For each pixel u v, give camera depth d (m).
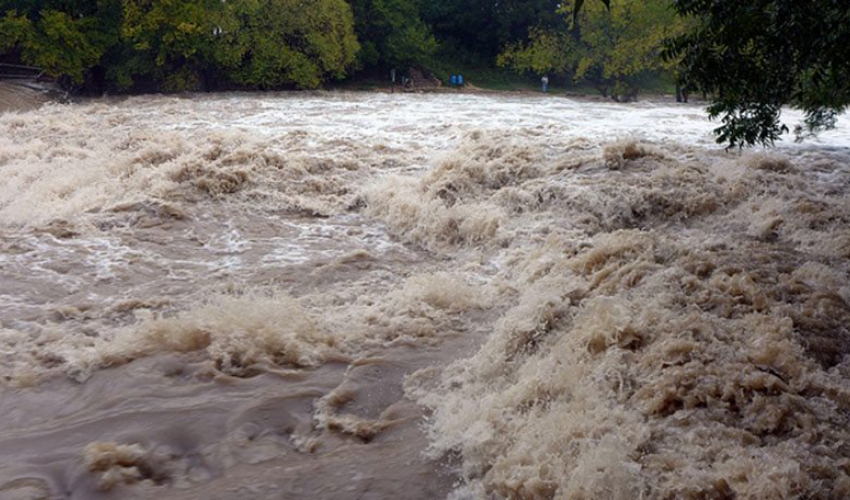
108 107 20.16
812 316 6.05
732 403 4.73
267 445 4.72
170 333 6.14
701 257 7.37
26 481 4.34
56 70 24.78
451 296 7.14
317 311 6.95
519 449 4.34
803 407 4.66
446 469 4.38
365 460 4.50
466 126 14.95
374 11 30.91
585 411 4.70
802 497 3.81
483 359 5.81
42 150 13.62
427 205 9.61
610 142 11.90
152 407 5.16
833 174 10.80
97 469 4.41
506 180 10.70
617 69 26.47
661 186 9.99
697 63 7.46
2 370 5.82
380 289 7.64
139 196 10.26
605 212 9.37
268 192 10.63
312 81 27.38
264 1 26.84
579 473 4.00
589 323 5.88
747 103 8.23
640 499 3.88
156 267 8.23
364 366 5.78
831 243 8.00
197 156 11.45
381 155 12.38
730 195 9.73
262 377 5.61
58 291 7.50
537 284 7.24
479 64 35.25
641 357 5.32
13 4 25.48
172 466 4.52
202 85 27.42
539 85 33.47
